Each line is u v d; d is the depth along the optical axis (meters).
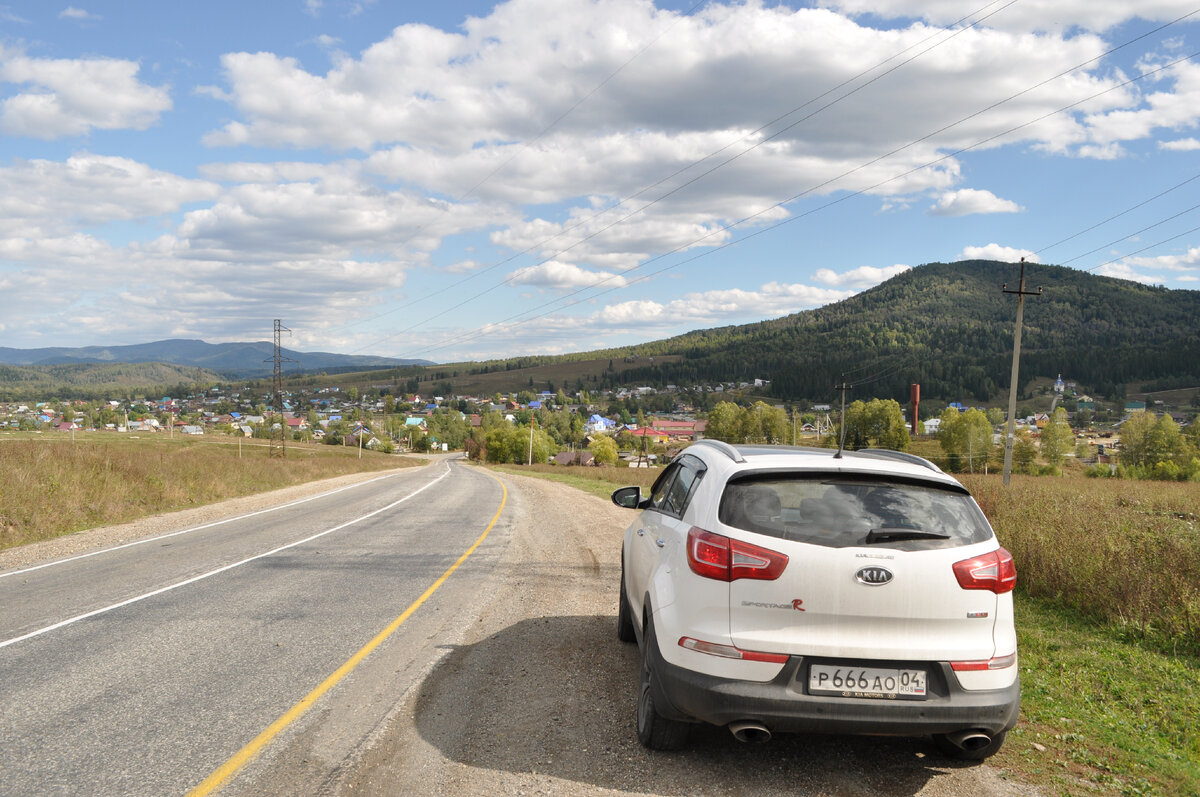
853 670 3.23
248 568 9.24
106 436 119.00
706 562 3.38
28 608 6.90
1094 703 4.83
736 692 3.22
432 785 3.27
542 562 9.95
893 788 3.40
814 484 3.53
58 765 3.41
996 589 3.36
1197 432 109.06
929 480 3.56
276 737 3.81
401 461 95.12
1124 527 10.09
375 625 6.32
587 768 3.52
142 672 4.93
